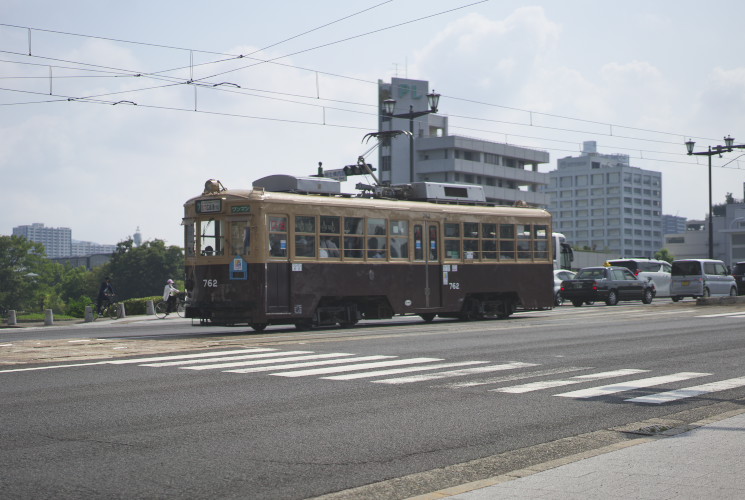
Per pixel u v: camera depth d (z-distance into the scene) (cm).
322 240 2202
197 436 791
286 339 1812
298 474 650
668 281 4325
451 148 9950
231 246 2100
